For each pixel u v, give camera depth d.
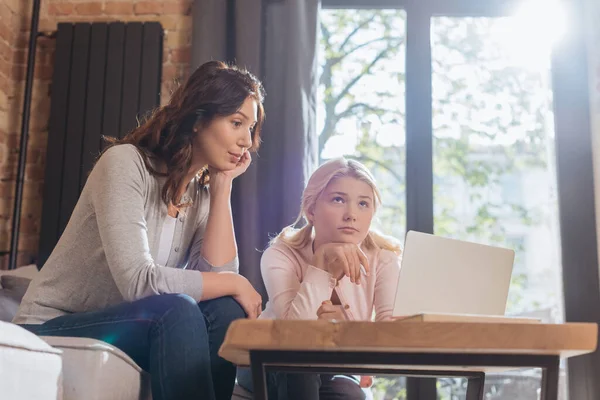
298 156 3.14
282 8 3.33
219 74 1.82
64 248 1.72
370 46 3.55
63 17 3.47
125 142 1.83
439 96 3.50
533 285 3.35
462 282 1.50
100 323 1.57
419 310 1.48
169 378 1.49
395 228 3.39
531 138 3.46
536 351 1.20
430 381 3.15
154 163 1.80
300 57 3.24
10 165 3.36
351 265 1.93
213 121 1.80
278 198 3.13
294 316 1.91
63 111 3.29
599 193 3.23
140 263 1.60
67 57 3.33
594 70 3.30
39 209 3.31
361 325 1.15
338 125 3.49
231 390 1.71
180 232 1.89
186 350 1.51
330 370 1.50
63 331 1.60
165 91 3.37
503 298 1.50
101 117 3.28
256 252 3.04
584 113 3.33
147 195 1.76
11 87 3.42
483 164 3.44
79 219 1.71
